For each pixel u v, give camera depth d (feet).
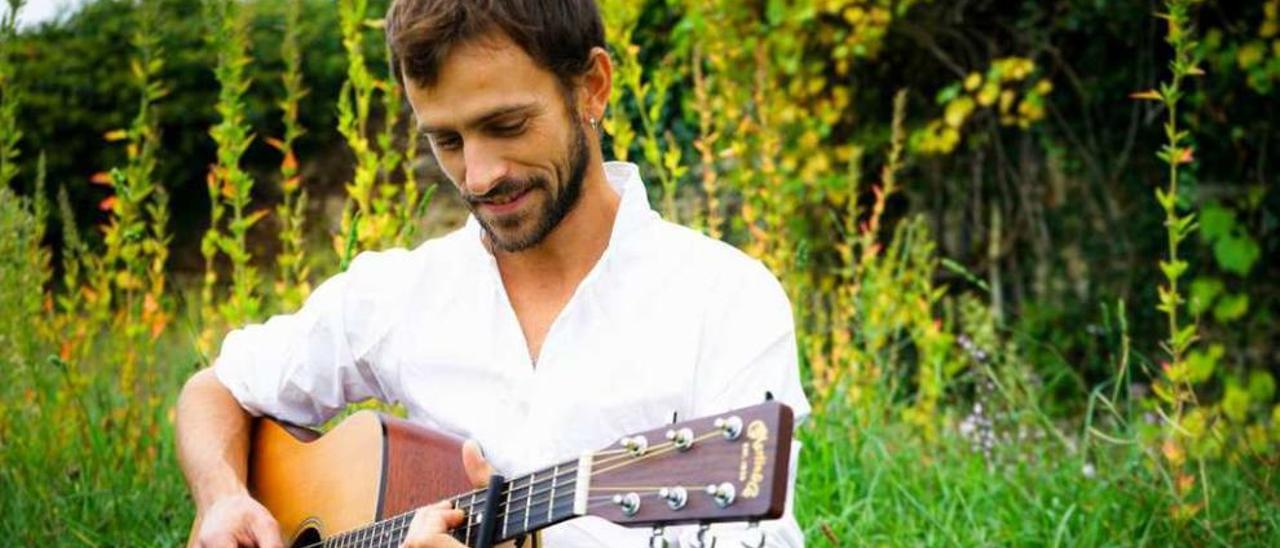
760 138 18.29
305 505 8.30
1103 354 23.75
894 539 12.14
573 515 6.28
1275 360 22.89
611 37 13.82
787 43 22.21
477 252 7.82
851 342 15.87
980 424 15.53
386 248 12.34
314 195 31.07
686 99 21.35
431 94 6.91
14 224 13.70
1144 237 23.73
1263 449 15.61
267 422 8.79
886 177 16.07
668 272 7.42
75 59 32.30
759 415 5.75
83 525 11.98
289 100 13.17
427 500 7.73
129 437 13.28
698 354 7.31
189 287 30.96
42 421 13.09
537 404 7.53
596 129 7.44
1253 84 21.13
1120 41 23.62
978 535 12.11
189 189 32.35
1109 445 14.58
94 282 14.16
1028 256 24.59
